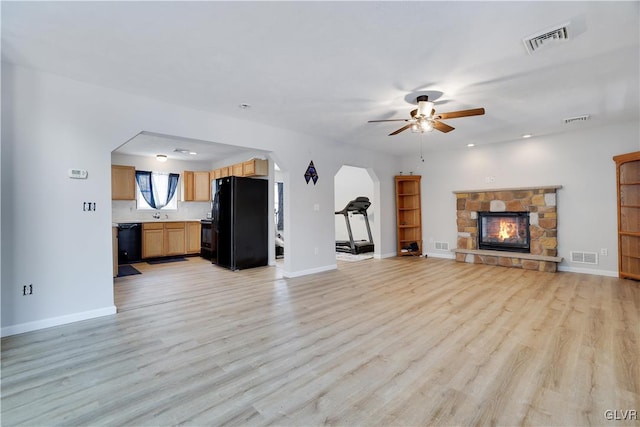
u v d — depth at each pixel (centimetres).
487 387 191
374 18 210
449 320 303
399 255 707
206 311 338
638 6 198
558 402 175
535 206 552
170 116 369
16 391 191
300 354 237
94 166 319
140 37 233
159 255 701
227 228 576
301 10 201
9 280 276
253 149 469
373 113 411
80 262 311
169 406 176
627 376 199
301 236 517
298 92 339
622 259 467
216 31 225
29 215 285
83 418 166
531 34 230
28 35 230
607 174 487
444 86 324
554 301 358
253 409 173
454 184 661
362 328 287
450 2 194
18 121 280
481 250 615
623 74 296
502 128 493
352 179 848
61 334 277
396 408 172
